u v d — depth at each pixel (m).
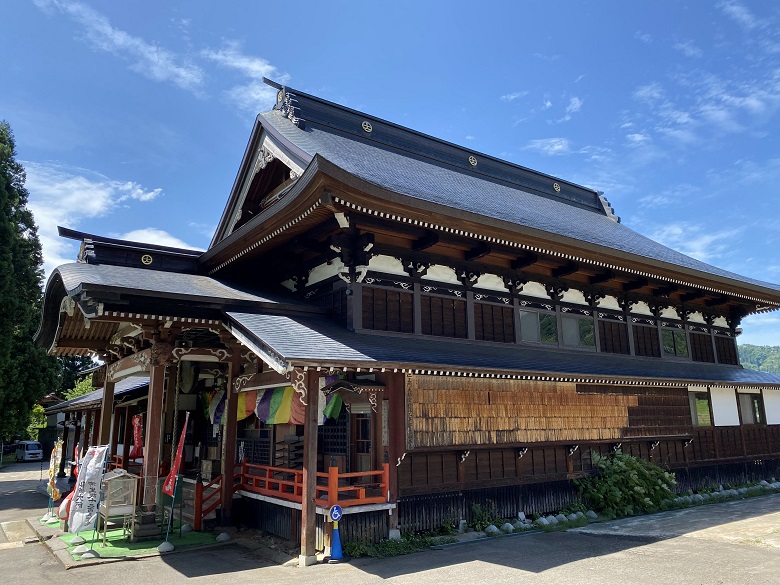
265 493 12.80
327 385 11.91
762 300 22.48
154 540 11.98
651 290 20.44
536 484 14.55
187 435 19.72
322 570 9.70
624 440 16.50
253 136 16.23
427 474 12.48
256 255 15.23
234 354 13.95
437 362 11.66
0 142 29.41
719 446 20.17
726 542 11.53
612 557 10.36
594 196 27.80
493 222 13.22
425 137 21.22
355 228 13.06
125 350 15.91
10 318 26.34
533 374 13.02
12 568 10.52
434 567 9.75
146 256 15.21
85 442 26.50
